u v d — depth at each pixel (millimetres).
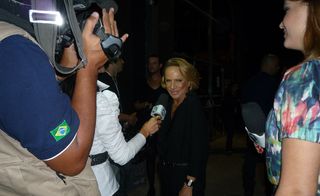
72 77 1146
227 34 12133
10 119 798
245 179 4141
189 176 2232
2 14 854
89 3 1026
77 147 905
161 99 2451
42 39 863
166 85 2465
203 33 9961
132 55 5781
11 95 785
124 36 1102
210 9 10125
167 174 2336
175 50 8188
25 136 808
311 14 1021
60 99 855
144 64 6266
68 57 994
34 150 828
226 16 11922
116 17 5293
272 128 1127
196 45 9555
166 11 7484
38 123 799
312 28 1022
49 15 859
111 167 1887
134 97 5699
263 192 4664
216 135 10227
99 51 997
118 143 1616
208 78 9922
